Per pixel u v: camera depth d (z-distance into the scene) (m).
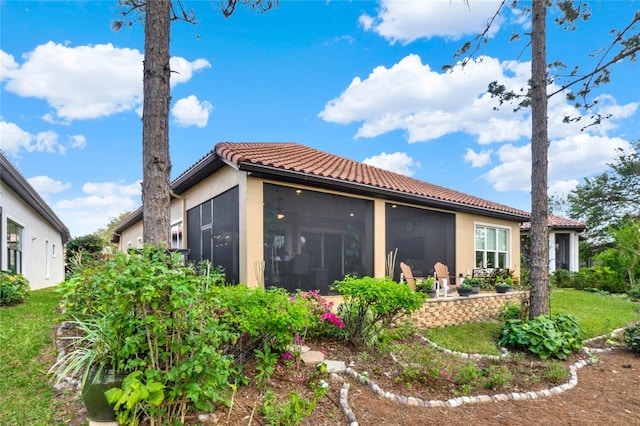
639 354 6.82
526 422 3.95
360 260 9.51
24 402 3.64
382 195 9.88
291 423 3.38
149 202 5.09
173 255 3.40
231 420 3.49
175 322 3.10
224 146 8.62
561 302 11.49
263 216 7.96
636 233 15.79
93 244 23.45
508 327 7.19
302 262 8.47
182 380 3.11
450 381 4.85
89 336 3.28
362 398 4.25
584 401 4.62
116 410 2.97
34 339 5.40
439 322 8.23
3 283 8.70
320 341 6.22
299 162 9.24
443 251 11.89
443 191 13.90
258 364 4.52
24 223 13.68
